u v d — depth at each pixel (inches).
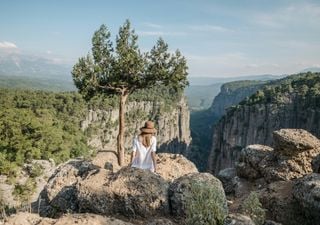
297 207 399.5
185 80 850.8
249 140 6815.9
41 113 5851.4
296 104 6422.2
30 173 3083.2
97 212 359.6
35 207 450.3
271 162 594.9
